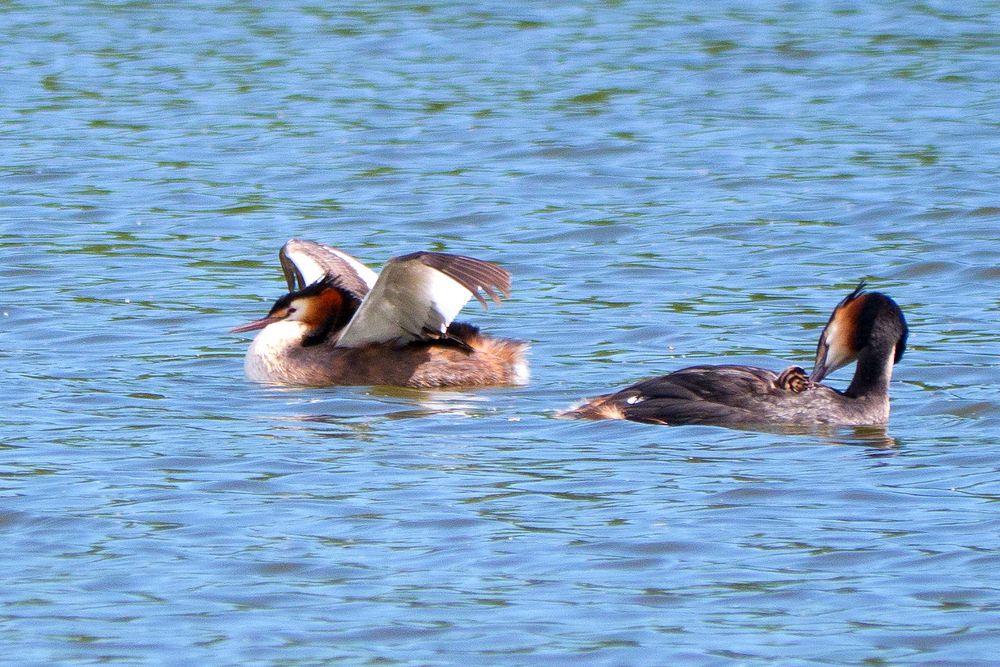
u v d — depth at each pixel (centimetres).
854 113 2864
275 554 1070
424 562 1057
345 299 1669
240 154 2628
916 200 2283
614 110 2903
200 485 1210
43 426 1377
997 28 3544
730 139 2694
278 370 1609
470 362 1573
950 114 2833
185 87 3112
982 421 1391
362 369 1594
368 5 3944
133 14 3828
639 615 974
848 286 1889
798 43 3428
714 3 3922
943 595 996
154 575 1037
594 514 1142
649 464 1259
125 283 1941
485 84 3122
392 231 2198
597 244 2117
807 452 1294
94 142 2697
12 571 1045
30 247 2100
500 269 1512
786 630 951
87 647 934
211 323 1788
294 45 3503
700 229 2175
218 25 3712
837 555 1062
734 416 1372
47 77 3184
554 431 1368
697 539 1091
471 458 1284
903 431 1365
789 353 1628
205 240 2159
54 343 1688
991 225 2150
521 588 1014
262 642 938
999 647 925
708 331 1717
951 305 1797
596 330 1734
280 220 2259
